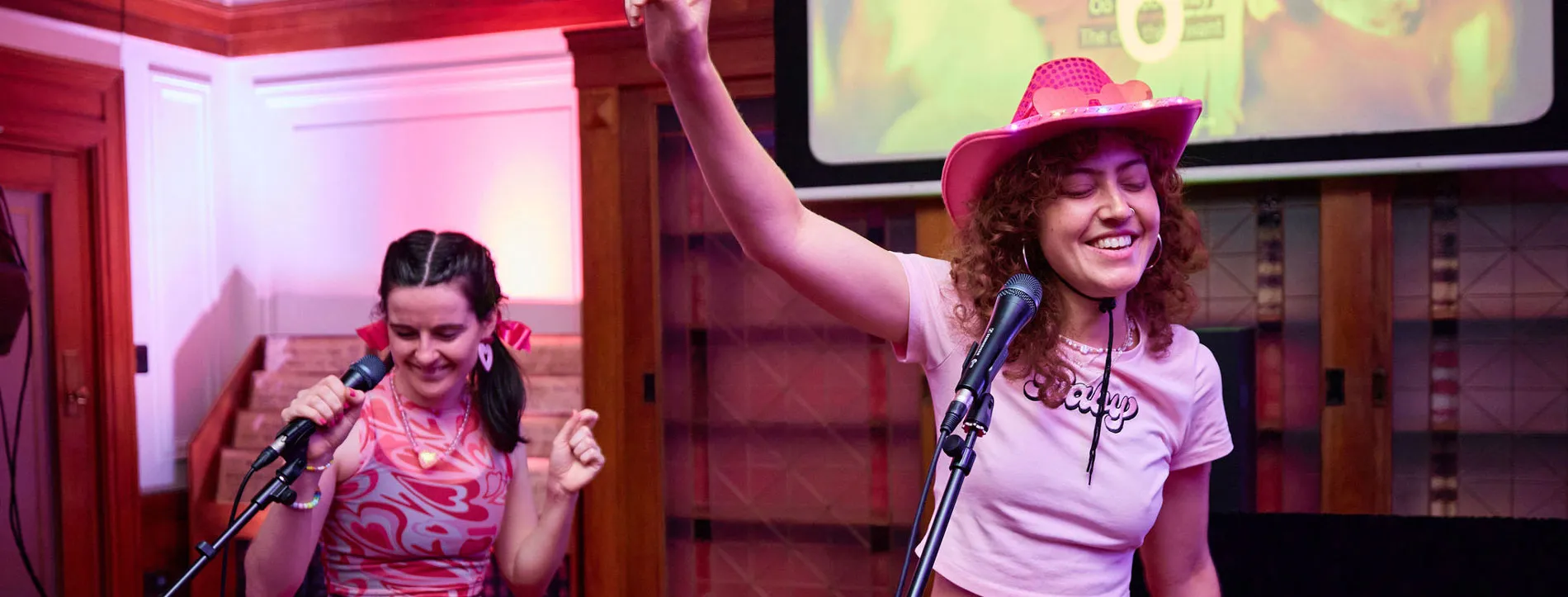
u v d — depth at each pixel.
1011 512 1.27
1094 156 1.23
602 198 3.56
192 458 4.23
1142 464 1.28
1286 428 2.91
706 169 1.17
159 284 4.34
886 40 3.01
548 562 1.74
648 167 3.53
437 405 1.70
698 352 3.52
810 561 3.40
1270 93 2.73
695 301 3.53
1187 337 1.39
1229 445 1.40
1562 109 2.54
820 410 3.40
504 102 4.21
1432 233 2.83
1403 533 2.35
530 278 4.20
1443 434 2.83
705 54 1.08
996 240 1.28
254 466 1.37
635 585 3.55
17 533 3.34
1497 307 2.79
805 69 3.06
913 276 1.32
